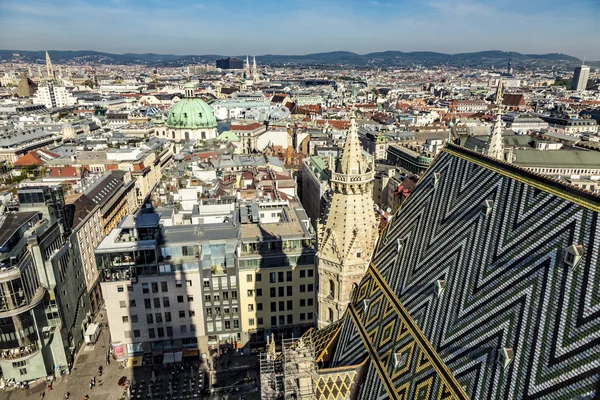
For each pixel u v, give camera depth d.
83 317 118.56
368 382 53.59
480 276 43.19
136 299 103.00
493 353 37.47
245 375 102.06
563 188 38.34
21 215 97.38
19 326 91.88
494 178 48.12
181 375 102.25
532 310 35.81
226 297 106.38
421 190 63.50
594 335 30.17
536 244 38.41
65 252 108.44
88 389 98.06
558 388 31.14
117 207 172.12
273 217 129.38
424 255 54.06
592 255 32.97
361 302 62.84
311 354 58.16
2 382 97.75
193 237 105.19
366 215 65.88
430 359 44.47
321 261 68.81
